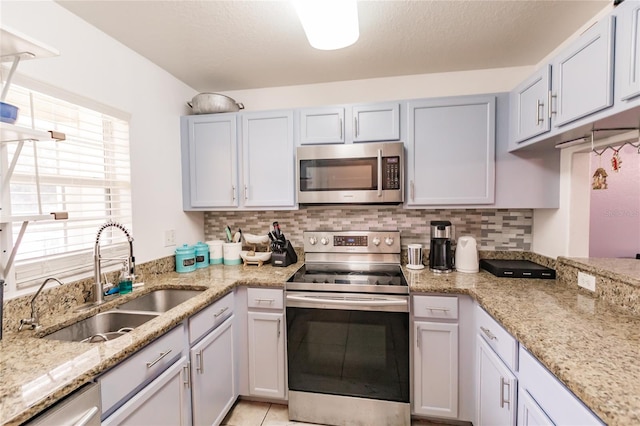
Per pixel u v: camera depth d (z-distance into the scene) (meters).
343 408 1.73
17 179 1.23
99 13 1.44
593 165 1.72
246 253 2.27
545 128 1.44
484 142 1.87
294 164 2.09
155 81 1.99
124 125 1.76
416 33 1.65
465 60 1.98
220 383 1.68
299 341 1.77
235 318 1.87
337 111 2.02
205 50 1.81
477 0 1.37
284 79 2.25
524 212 2.12
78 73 1.46
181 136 2.25
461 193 1.91
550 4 1.40
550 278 1.78
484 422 1.45
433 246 2.02
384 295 1.68
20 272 1.23
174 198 2.17
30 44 0.98
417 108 1.94
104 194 1.63
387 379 1.68
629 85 0.95
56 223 1.41
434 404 1.68
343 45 1.32
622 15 0.98
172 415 1.29
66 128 1.44
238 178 2.19
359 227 2.33
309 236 2.30
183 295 1.77
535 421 1.00
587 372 0.80
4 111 0.96
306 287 1.77
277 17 1.49
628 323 1.13
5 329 1.14
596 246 2.60
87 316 1.35
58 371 0.85
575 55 1.23
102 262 1.62
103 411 0.94
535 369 1.01
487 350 1.41
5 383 0.79
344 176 1.97
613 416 0.64
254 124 2.13
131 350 1.02
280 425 1.76
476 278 1.82
